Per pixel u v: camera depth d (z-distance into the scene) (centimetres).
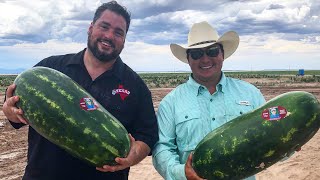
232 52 132
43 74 97
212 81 118
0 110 446
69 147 92
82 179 106
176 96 118
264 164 93
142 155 106
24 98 94
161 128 116
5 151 273
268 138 91
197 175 97
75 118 92
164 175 110
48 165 105
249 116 95
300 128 91
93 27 107
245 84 120
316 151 263
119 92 109
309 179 207
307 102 93
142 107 112
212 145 95
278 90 788
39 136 106
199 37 120
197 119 114
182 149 115
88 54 111
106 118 96
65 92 95
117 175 110
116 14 106
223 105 115
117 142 94
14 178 216
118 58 113
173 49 133
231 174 94
